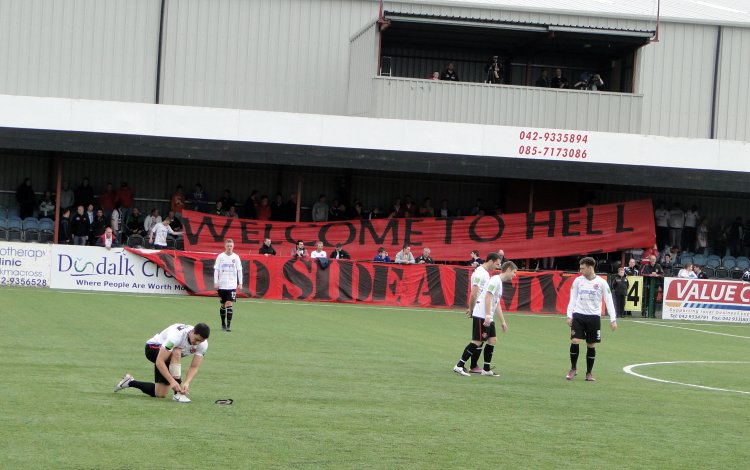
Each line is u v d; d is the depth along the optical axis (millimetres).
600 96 52469
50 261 41375
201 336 16016
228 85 54625
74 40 53656
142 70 54062
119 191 49188
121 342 24484
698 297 45438
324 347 26281
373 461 12664
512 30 50594
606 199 55812
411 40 54719
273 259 43125
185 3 54281
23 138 46906
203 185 53031
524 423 15945
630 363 26969
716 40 57969
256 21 54781
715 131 58000
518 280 44312
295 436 13953
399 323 35250
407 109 51000
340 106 55594
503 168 49875
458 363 22047
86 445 12719
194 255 42594
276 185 53688
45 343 23547
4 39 53094
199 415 15133
